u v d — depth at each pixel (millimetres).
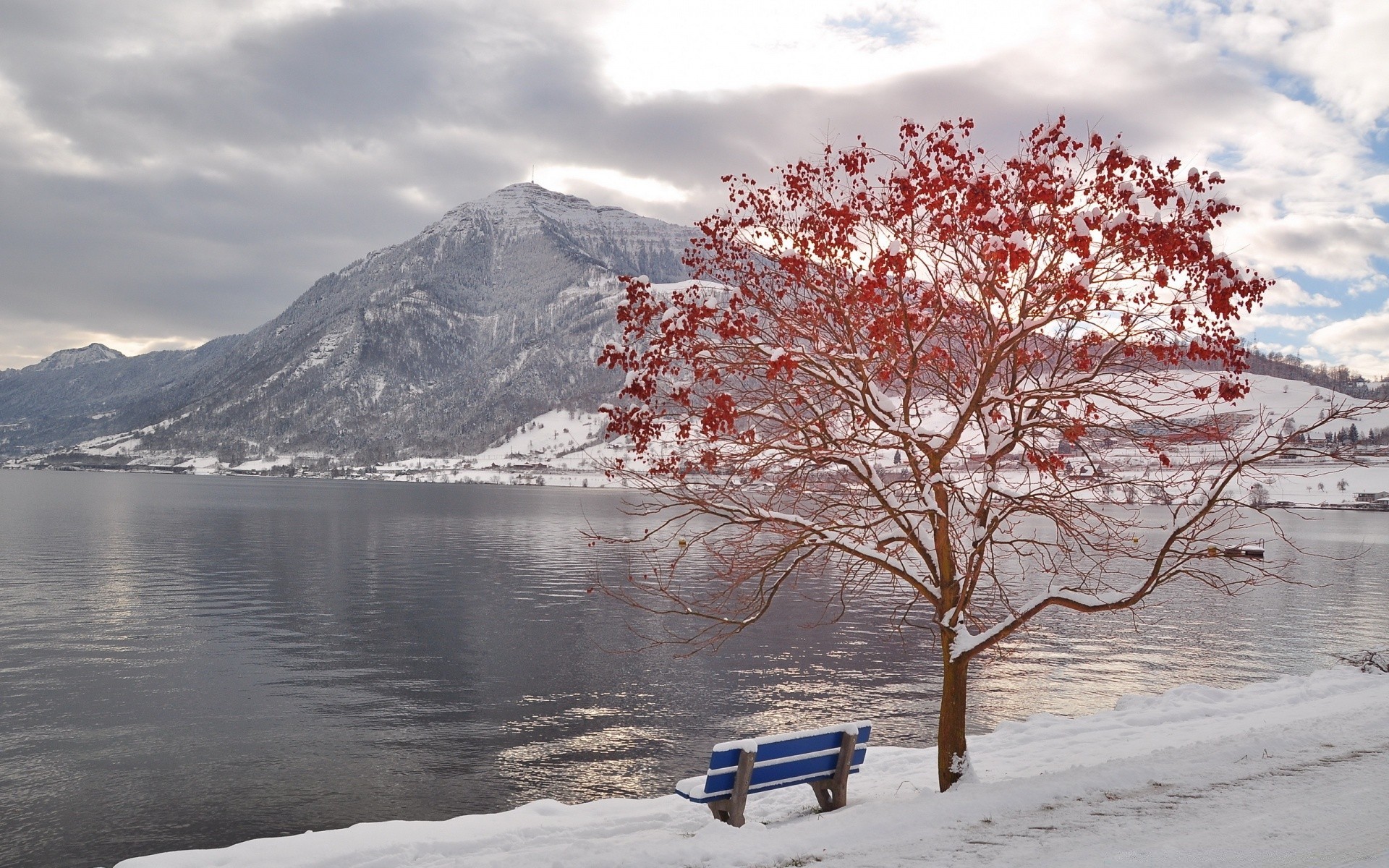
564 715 34312
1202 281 8891
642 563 81875
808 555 11047
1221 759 10016
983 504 10336
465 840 10055
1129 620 55406
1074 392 9773
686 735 31703
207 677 40719
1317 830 7488
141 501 195250
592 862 7266
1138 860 6809
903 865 6832
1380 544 121500
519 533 125062
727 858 7148
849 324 10328
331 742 31109
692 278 10242
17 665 42719
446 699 36906
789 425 9992
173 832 23672
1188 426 9586
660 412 9914
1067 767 11578
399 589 70062
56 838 23391
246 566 83625
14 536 111000
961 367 10945
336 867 9641
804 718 33438
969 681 38812
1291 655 45094
